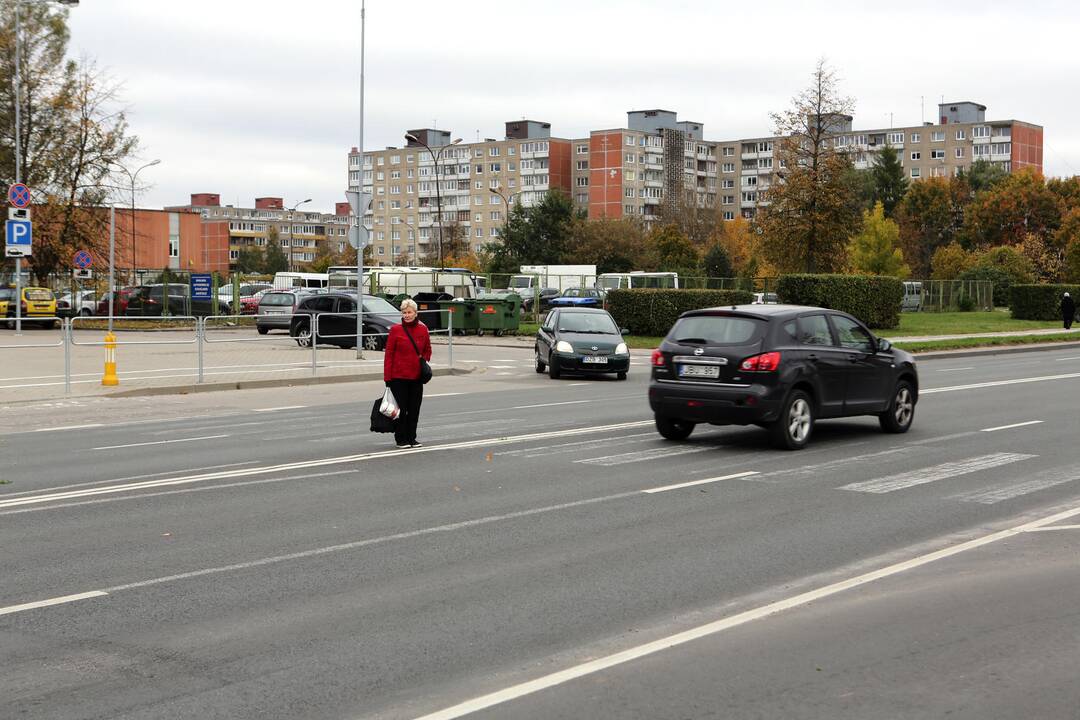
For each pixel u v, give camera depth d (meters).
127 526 8.76
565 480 10.95
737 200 153.00
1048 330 47.78
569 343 25.14
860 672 5.26
